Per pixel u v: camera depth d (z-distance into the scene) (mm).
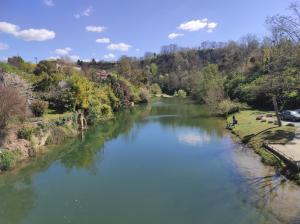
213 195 21391
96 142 40219
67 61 105750
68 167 29203
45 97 48281
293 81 33469
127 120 60406
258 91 58188
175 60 179875
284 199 19516
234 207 19250
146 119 61219
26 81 52781
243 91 65750
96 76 90250
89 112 52625
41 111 41281
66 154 33875
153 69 171750
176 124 53000
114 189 23422
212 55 185500
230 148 33594
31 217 19234
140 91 100500
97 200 21453
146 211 19469
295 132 33656
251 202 19719
